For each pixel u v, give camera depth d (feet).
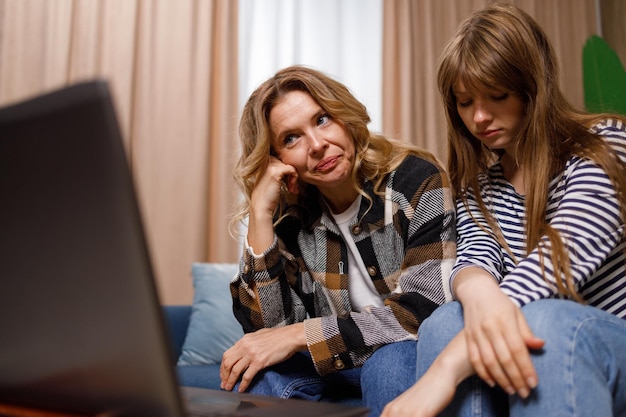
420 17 10.59
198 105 9.10
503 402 2.77
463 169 4.00
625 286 3.26
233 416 2.04
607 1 11.55
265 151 4.25
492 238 3.68
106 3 8.96
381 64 10.34
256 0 9.90
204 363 6.75
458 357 2.57
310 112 4.11
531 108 3.44
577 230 2.96
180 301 8.71
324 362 3.61
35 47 8.52
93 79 1.42
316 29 10.25
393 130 10.12
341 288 4.27
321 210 4.42
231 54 9.43
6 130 1.54
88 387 1.61
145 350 1.50
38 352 1.65
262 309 4.11
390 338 3.60
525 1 11.21
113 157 1.43
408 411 2.45
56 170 1.50
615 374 2.53
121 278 1.48
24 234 1.57
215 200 9.12
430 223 3.89
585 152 3.30
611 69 9.78
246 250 4.18
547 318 2.51
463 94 3.54
